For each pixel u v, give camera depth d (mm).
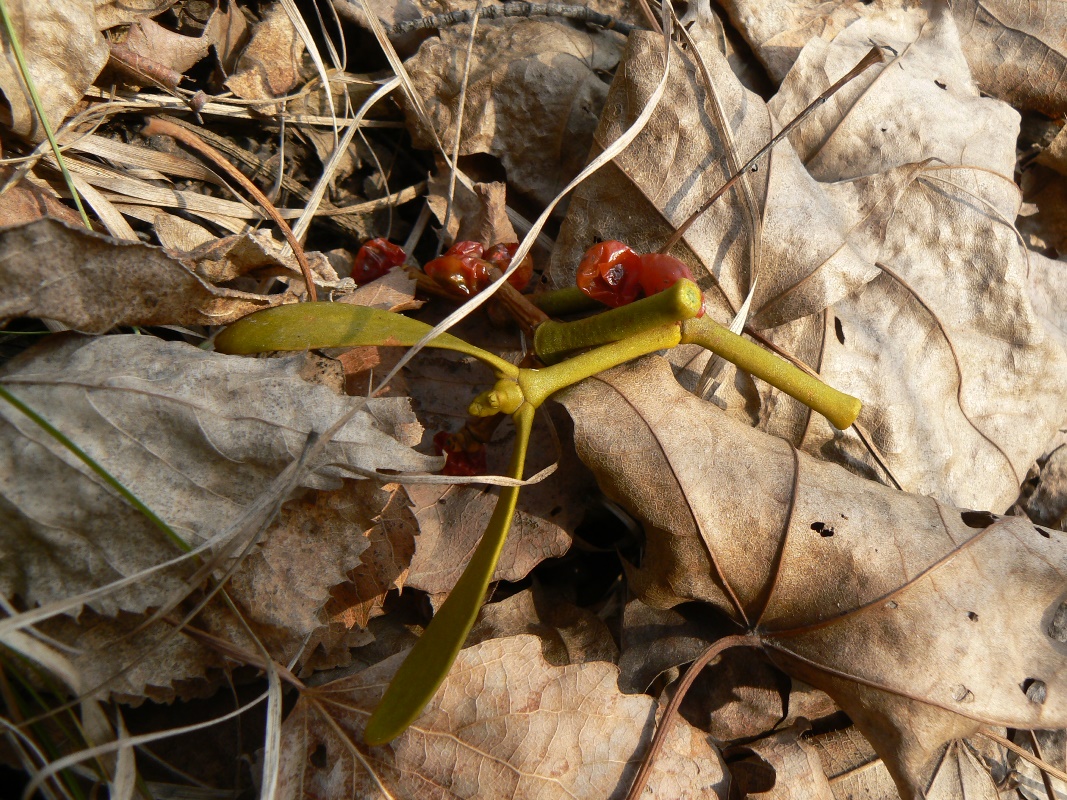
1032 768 116
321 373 102
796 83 135
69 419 92
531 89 135
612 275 108
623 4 148
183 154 125
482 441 110
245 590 97
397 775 96
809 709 111
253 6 134
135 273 94
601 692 100
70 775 92
